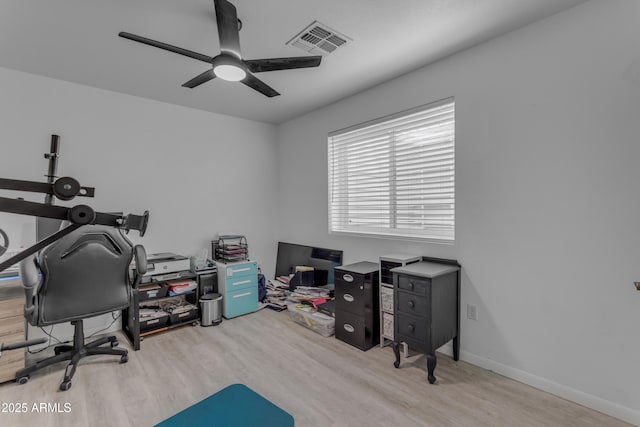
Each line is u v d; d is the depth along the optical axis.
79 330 2.31
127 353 2.40
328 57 2.42
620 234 1.71
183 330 2.99
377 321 2.66
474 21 1.98
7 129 2.56
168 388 2.04
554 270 1.94
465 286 2.36
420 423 1.70
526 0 1.78
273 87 3.00
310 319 3.01
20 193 2.60
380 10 1.85
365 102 3.11
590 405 1.80
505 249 2.15
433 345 2.07
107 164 3.03
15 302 2.13
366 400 1.90
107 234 2.18
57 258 1.99
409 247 2.73
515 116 2.09
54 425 1.70
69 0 1.74
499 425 1.67
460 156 2.38
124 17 1.90
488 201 2.23
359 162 3.26
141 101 3.22
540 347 2.00
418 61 2.51
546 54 1.95
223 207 3.84
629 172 1.67
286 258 4.11
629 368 1.69
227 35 1.71
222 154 3.83
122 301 2.32
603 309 1.77
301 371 2.24
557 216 1.92
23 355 2.14
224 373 2.21
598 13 1.75
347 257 3.35
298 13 1.87
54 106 2.76
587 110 1.80
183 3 1.77
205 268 3.33
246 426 1.21
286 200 4.21
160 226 3.36
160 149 3.35
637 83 1.64
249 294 3.46
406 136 2.81
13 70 2.58
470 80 2.31
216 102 3.40
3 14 1.86
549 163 1.95
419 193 2.72
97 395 1.96
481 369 2.24
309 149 3.83
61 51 2.30
